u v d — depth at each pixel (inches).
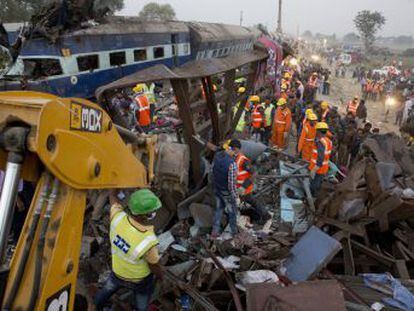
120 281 173.9
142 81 296.0
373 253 279.9
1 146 95.2
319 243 245.0
